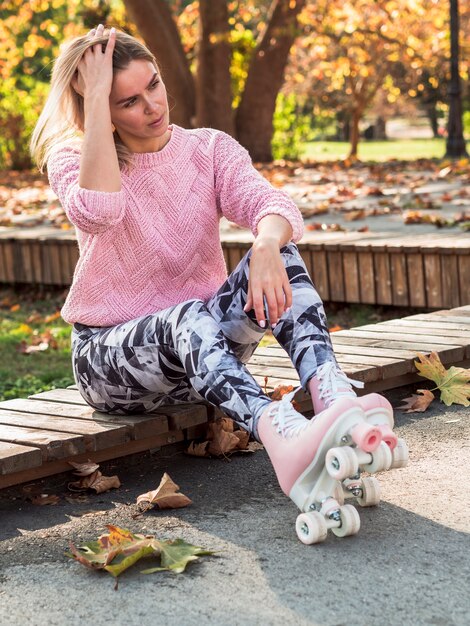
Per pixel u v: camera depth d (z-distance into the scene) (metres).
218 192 2.88
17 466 2.69
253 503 2.67
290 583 2.12
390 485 2.72
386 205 8.72
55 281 7.70
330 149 37.56
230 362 2.42
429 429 3.26
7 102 21.19
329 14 21.64
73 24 21.75
